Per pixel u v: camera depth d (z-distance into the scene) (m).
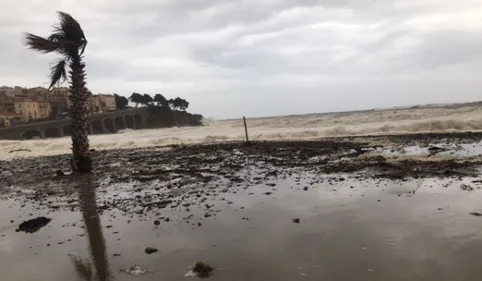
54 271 5.54
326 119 52.81
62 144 40.28
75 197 11.45
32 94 137.12
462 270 4.64
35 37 15.84
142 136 60.00
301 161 16.56
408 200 8.23
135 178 14.40
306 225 6.93
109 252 6.20
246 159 18.75
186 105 187.12
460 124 29.86
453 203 7.73
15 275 5.48
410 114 46.69
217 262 5.47
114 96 163.75
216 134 45.88
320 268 5.01
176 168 16.70
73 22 16.34
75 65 16.62
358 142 24.09
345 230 6.48
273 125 53.44
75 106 16.80
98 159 23.92
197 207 8.95
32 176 17.30
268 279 4.79
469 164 12.21
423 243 5.62
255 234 6.62
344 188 10.03
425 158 14.24
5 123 106.69
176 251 6.04
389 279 4.56
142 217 8.37
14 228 8.23
